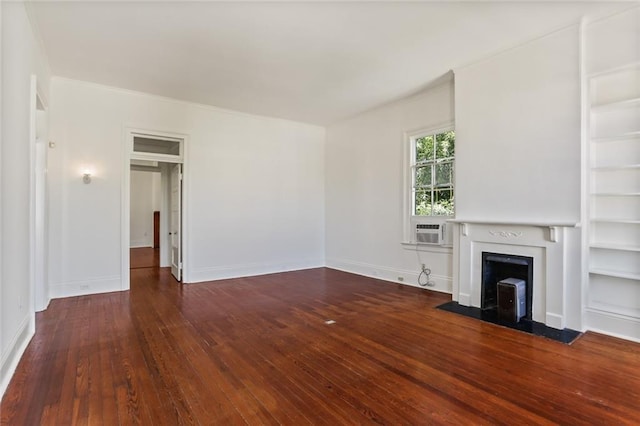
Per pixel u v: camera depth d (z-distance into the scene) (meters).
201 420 1.97
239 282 5.69
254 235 6.33
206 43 3.68
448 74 4.55
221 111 5.96
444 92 4.93
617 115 3.31
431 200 5.21
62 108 4.65
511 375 2.49
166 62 4.15
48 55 3.96
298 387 2.34
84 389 2.30
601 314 3.29
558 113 3.46
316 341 3.16
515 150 3.79
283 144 6.69
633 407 2.09
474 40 3.65
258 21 3.25
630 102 3.13
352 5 3.00
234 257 6.11
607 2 2.99
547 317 3.51
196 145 5.71
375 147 6.07
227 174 6.03
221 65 4.23
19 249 2.78
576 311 3.34
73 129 4.73
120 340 3.16
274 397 2.22
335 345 3.06
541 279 3.58
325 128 7.23
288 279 5.93
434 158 5.18
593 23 3.28
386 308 4.19
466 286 4.26
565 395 2.22
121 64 4.20
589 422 1.94
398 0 2.94
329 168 7.12
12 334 2.56
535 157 3.63
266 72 4.44
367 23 3.30
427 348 2.98
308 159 7.02
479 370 2.57
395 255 5.71
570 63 3.38
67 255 4.70
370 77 4.63
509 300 3.62
